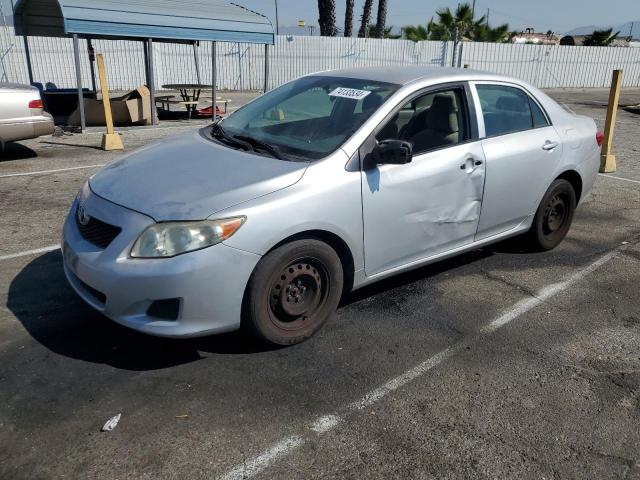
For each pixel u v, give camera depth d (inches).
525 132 183.2
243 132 159.9
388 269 152.3
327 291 138.9
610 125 344.8
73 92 534.6
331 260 135.8
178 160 141.7
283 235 124.1
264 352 135.5
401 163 135.9
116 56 745.6
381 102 149.5
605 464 104.8
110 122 380.2
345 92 159.8
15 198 253.0
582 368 135.6
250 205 121.0
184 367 128.3
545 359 138.8
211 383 122.9
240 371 127.6
